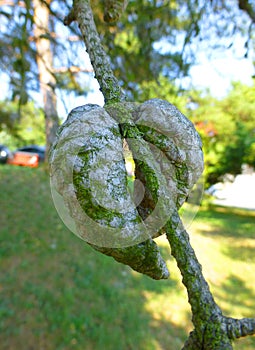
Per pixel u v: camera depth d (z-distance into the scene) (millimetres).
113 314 4430
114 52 3791
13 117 9617
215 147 10727
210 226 9539
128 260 758
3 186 8961
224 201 13734
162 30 4098
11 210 7543
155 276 785
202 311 654
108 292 4906
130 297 4879
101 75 932
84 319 4230
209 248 7562
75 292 4812
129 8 3811
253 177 13250
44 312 4301
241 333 638
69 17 1484
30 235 6484
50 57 4262
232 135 10828
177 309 4719
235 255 7188
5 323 4031
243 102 9453
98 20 3395
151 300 4891
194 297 664
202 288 669
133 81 4098
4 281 4902
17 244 6070
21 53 3822
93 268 5551
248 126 10758
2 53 4082
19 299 4504
